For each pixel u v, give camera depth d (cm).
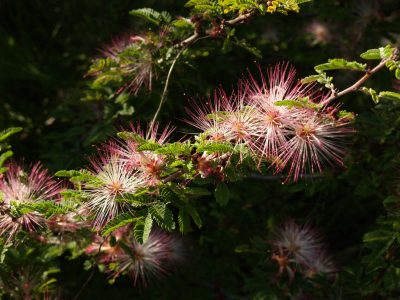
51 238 44
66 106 60
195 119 39
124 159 37
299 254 48
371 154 49
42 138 67
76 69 71
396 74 36
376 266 43
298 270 47
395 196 44
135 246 45
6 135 46
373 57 37
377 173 49
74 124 57
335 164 50
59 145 55
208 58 61
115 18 68
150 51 50
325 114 36
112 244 43
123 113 51
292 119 36
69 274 54
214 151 34
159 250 48
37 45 78
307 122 36
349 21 62
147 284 55
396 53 37
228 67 61
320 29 66
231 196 56
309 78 37
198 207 56
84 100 55
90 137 52
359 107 65
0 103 71
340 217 66
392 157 48
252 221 57
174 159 35
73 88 66
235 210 57
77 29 73
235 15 46
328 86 37
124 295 55
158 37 50
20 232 40
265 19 65
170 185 36
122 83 52
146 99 52
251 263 55
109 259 46
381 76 61
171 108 53
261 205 57
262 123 36
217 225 58
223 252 56
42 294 48
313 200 59
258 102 37
